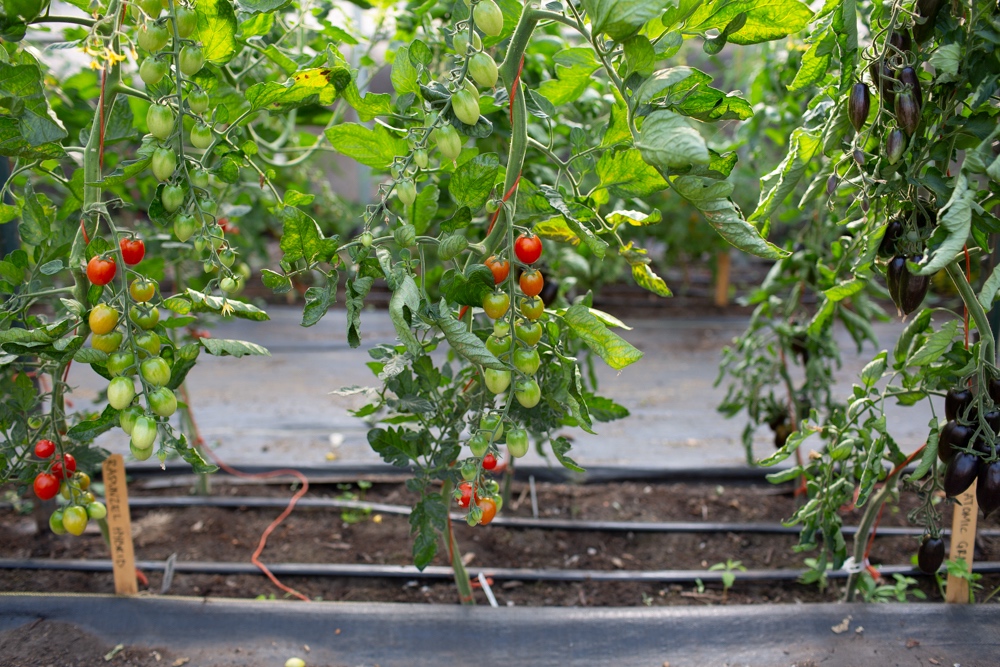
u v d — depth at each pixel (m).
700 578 2.23
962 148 1.46
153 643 1.82
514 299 1.29
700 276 6.89
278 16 1.95
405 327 1.20
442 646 1.82
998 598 2.06
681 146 1.05
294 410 3.69
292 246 1.30
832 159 1.56
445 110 1.25
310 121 2.45
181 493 2.78
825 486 1.88
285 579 2.23
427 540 1.63
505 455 2.49
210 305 1.37
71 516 1.50
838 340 4.87
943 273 2.04
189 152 2.17
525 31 1.25
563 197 1.55
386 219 1.36
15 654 1.76
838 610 1.89
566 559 2.37
